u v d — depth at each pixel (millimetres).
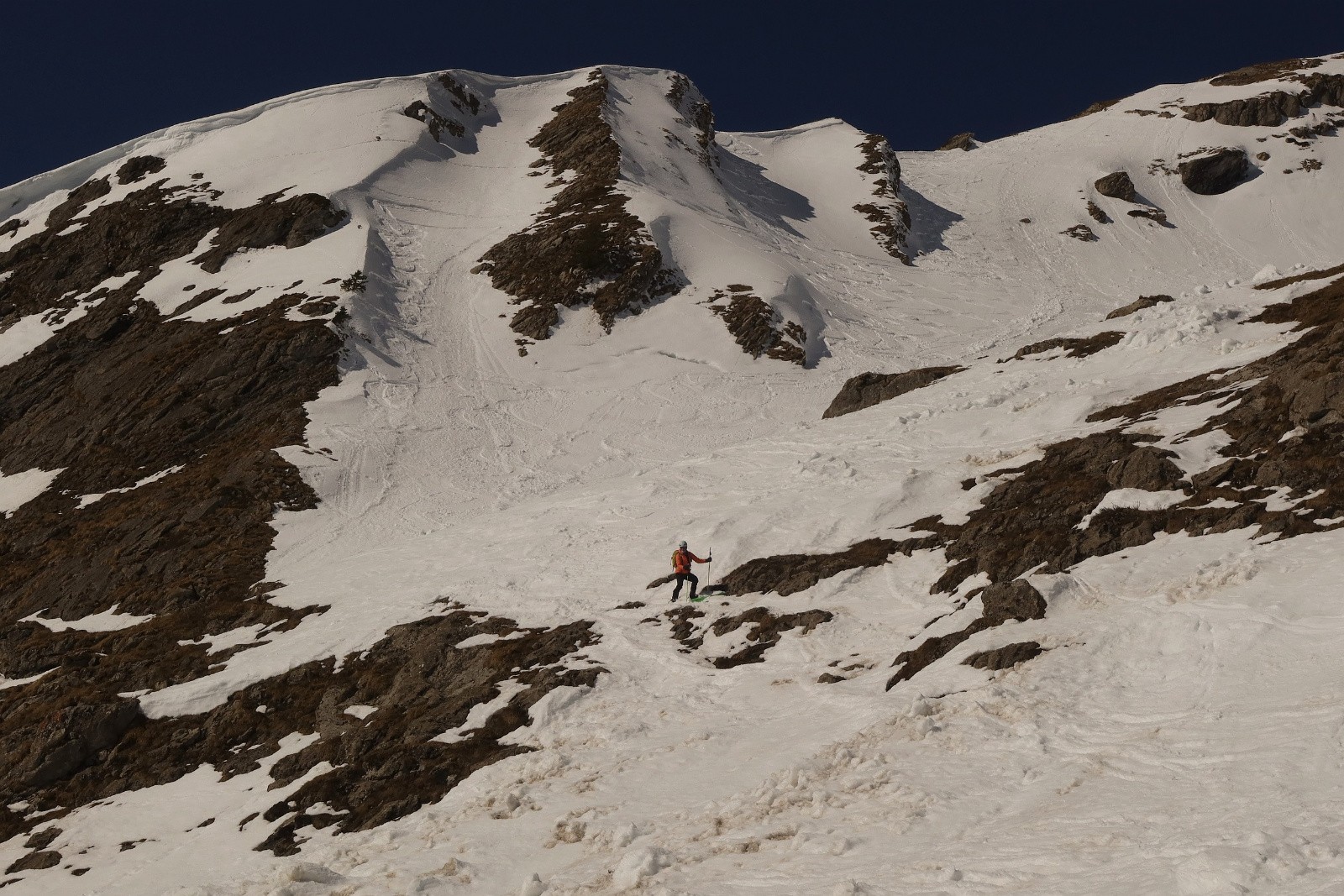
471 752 23125
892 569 26344
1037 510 25391
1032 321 80125
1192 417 27875
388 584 37188
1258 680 14672
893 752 15930
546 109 115875
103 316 73625
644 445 55281
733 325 71000
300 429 55688
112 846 25422
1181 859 10508
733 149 131000
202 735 29797
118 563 46219
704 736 19906
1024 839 12148
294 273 73812
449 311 73812
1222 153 118938
